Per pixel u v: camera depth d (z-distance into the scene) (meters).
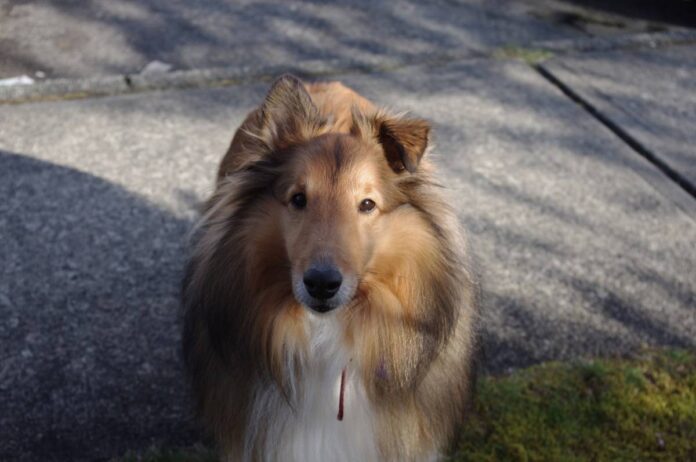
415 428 0.90
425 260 0.87
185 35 1.91
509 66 1.83
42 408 1.01
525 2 2.22
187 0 2.11
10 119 1.51
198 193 1.36
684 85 1.79
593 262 1.28
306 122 0.88
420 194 0.88
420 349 0.88
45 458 0.96
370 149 0.85
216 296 0.87
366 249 0.83
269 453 0.90
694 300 1.22
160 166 1.42
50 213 1.30
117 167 1.41
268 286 0.86
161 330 1.12
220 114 1.58
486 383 1.07
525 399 1.05
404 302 0.87
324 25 2.01
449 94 1.70
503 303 1.19
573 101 1.71
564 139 1.57
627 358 1.12
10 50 1.79
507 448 0.99
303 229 0.81
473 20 2.08
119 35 1.89
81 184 1.37
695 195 1.44
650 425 1.03
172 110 1.58
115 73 1.72
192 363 0.93
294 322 0.87
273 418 0.89
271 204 0.85
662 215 1.39
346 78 1.74
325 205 0.81
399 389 0.88
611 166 1.50
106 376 1.06
